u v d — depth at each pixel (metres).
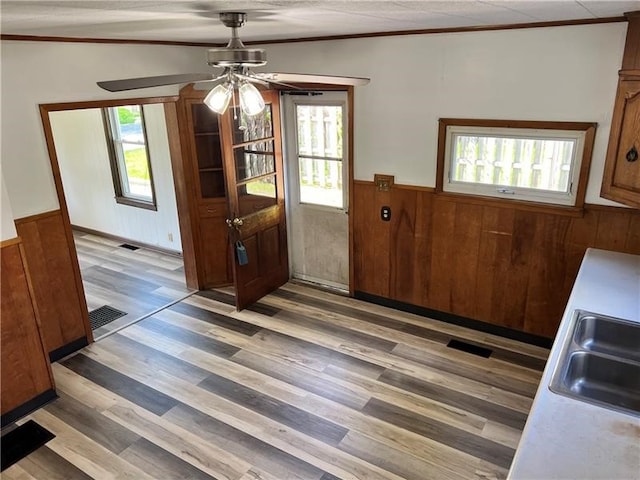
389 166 4.18
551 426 1.68
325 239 4.93
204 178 4.85
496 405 3.24
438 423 3.10
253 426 3.11
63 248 3.79
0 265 3.01
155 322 4.45
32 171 3.52
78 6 1.83
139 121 5.82
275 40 4.32
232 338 4.15
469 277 4.07
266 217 4.71
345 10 2.21
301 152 4.80
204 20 2.49
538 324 3.86
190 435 3.05
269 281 4.94
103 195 6.57
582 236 3.48
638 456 1.54
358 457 2.85
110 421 3.19
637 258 3.17
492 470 2.73
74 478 2.75
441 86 3.74
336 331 4.21
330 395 3.39
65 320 3.90
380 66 3.96
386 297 4.60
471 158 3.83
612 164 2.90
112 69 3.85
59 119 6.61
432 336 4.09
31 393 3.27
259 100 2.61
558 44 3.22
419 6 2.13
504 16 2.76
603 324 2.35
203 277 5.07
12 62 3.29
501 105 3.54
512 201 3.68
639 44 2.61
